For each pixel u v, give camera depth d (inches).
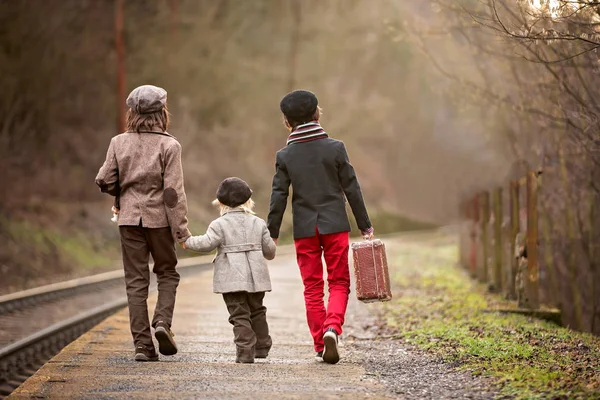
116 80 2026.3
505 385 325.4
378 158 3491.6
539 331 526.3
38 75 1745.8
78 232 1487.5
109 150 404.2
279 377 354.9
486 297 786.8
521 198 842.2
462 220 1259.2
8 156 1638.8
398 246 2006.6
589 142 552.7
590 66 521.7
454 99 871.1
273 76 2549.2
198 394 311.9
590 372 361.4
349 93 2965.1
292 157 406.0
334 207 403.5
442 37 808.9
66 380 344.2
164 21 2188.7
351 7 2689.5
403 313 682.2
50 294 943.0
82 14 1923.0
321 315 410.3
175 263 413.4
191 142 2253.9
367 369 384.2
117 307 895.7
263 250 403.2
